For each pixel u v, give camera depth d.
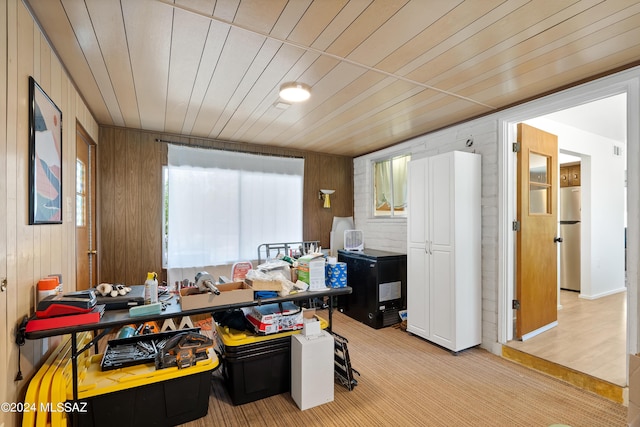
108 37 1.78
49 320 1.50
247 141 4.27
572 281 5.17
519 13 1.58
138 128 3.65
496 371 2.62
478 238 3.09
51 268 1.83
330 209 5.08
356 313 4.03
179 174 3.83
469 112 3.10
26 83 1.49
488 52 1.97
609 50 1.94
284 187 4.55
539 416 2.02
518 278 3.00
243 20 1.64
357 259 4.02
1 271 1.26
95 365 1.95
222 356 2.34
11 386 1.36
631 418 1.55
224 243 4.07
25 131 1.48
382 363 2.77
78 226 2.66
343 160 5.23
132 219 3.66
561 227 5.31
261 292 2.24
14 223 1.37
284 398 2.24
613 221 5.00
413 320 3.41
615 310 4.05
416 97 2.71
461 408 2.11
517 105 2.81
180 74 2.25
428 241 3.22
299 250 4.06
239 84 2.43
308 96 2.58
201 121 3.38
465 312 2.98
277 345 2.27
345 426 1.93
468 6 1.52
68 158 2.20
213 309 1.97
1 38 1.26
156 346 2.13
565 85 2.46
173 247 3.78
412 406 2.13
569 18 1.62
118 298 1.91
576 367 2.45
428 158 3.23
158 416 1.88
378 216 4.88
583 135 4.46
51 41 1.81
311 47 1.90
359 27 1.70
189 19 1.63
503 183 2.94
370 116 3.21
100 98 2.70
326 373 2.17
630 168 2.12
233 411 2.09
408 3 1.50
